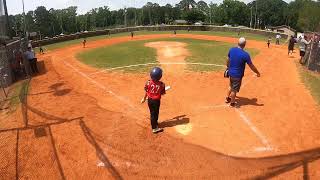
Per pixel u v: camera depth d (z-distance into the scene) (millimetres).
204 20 100625
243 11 115688
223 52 24266
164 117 10148
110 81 15320
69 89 14039
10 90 14430
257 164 7293
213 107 10906
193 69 17438
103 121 9977
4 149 8430
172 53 23859
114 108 11188
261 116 9961
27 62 17828
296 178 6684
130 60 21344
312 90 12602
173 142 8445
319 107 10578
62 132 9273
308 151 7727
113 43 35531
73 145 8453
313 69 16391
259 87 13266
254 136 8625
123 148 8195
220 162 7438
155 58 21688
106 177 7000
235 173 6988
